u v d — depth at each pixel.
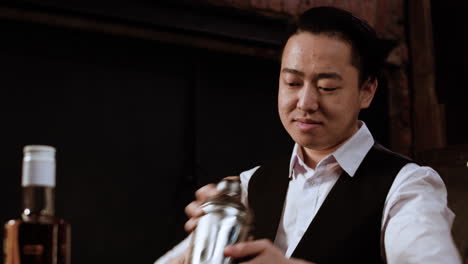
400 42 3.17
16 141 2.23
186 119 2.64
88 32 2.41
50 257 0.77
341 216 1.14
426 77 3.12
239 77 2.79
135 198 2.47
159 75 2.58
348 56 0.99
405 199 1.07
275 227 1.24
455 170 2.29
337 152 1.18
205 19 2.57
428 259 0.94
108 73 2.46
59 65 2.35
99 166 2.40
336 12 1.02
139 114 2.52
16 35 2.26
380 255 1.12
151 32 2.51
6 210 2.19
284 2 2.75
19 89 2.26
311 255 1.13
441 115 3.05
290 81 1.01
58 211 2.28
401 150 3.13
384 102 3.15
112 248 2.40
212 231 0.81
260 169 1.38
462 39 2.98
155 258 2.50
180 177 2.60
